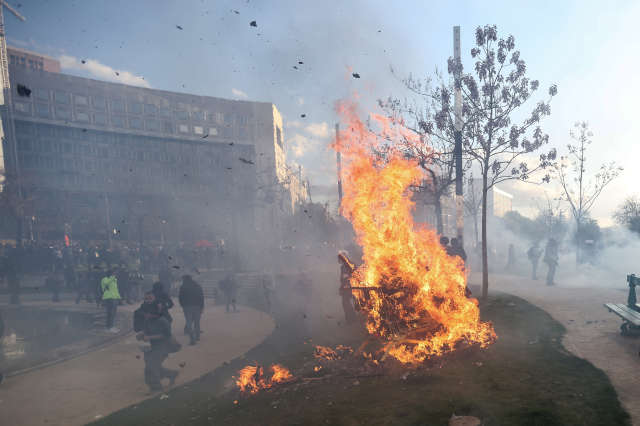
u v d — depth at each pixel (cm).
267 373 711
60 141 7375
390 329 591
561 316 833
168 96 8088
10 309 1778
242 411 480
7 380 815
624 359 521
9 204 4431
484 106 1184
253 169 4119
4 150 6819
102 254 2688
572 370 485
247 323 1407
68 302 2000
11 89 6950
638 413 364
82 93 7506
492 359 547
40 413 638
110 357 1004
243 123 8512
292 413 439
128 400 689
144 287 2273
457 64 1241
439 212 1510
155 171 7938
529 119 1162
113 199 7538
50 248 2708
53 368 905
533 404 392
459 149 1259
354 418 402
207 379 784
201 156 8312
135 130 7831
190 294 1127
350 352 711
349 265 656
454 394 431
